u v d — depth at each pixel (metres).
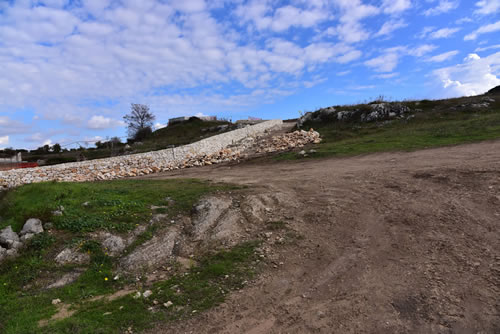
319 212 7.65
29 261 6.14
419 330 3.62
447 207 6.75
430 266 4.88
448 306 3.93
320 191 9.23
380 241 5.96
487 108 23.45
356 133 22.88
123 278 5.77
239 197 9.27
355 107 29.45
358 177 10.21
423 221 6.36
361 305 4.24
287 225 7.21
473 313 3.75
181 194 9.75
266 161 17.45
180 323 4.33
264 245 6.45
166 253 6.53
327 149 17.33
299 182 10.57
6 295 5.30
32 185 9.88
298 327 3.98
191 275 5.66
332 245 6.15
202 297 4.92
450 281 4.43
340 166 12.81
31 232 6.92
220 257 6.15
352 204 7.85
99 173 18.47
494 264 4.62
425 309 3.95
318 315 4.17
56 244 6.63
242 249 6.36
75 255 6.32
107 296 5.21
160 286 5.38
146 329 4.25
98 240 6.77
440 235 5.74
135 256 6.33
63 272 5.91
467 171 8.81
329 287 4.84
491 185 7.45
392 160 12.41
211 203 8.59
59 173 17.53
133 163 20.44
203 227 7.47
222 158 21.20
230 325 4.20
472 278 4.41
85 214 7.83
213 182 11.93
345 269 5.26
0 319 4.63
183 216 8.17
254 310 4.49
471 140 13.95
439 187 8.02
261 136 30.19
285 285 5.07
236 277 5.41
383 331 3.68
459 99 28.56
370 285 4.68
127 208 8.40
